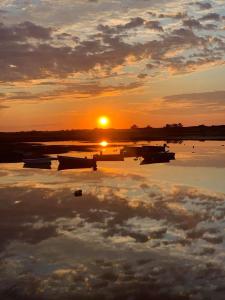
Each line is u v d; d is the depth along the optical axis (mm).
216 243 12984
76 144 81875
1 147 65500
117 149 62594
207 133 130500
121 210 17641
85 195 21406
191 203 18766
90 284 10352
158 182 25875
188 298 9516
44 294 9906
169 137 116562
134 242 13297
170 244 13023
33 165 37812
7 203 19719
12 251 12742
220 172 30734
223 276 10578
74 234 14289
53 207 18594
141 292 9867
